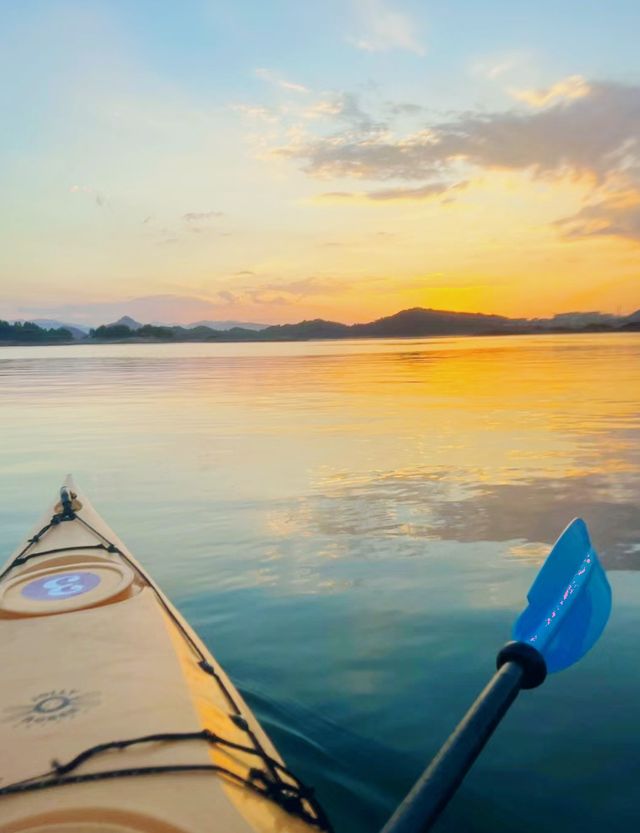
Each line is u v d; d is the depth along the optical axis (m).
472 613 5.00
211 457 10.85
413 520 7.31
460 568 5.91
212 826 2.03
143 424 14.81
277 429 13.54
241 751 2.50
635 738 3.44
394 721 3.63
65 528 5.48
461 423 14.05
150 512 7.86
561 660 2.02
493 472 9.46
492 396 19.48
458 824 2.88
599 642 4.47
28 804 2.05
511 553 6.26
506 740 3.45
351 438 12.36
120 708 2.60
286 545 6.60
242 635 4.73
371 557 6.23
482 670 4.18
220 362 47.16
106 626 3.36
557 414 15.26
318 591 5.47
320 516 7.52
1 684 2.78
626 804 2.99
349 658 4.35
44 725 2.47
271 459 10.58
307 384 25.45
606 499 7.98
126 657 3.04
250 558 6.27
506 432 12.82
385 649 4.47
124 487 9.08
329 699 3.87
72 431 14.09
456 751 1.56
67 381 29.75
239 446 11.76
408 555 6.27
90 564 4.23
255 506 7.96
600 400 18.03
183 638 3.41
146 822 2.00
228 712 2.81
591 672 4.10
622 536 6.62
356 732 3.54
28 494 8.89
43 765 2.23
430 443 11.75
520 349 59.91
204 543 6.73
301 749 3.39
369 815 2.93
